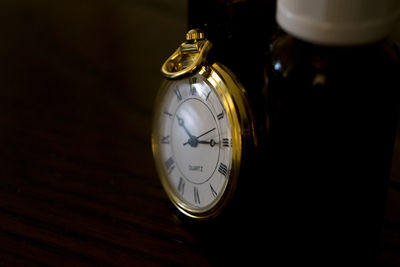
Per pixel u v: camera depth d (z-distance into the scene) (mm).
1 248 200
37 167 246
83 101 302
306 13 151
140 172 242
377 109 161
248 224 191
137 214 216
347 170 166
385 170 172
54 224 211
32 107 297
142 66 333
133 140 266
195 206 195
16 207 220
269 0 186
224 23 188
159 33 375
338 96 157
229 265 188
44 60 349
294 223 175
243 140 177
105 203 222
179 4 426
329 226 172
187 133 191
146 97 302
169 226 209
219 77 179
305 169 168
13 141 266
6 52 361
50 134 271
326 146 164
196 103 187
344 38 149
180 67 185
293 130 166
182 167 196
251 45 186
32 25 401
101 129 276
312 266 178
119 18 405
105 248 200
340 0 146
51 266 193
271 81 168
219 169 184
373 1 146
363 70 155
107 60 342
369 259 182
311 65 157
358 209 171
